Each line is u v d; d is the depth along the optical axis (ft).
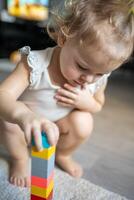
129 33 2.16
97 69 2.19
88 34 2.13
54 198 2.43
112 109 5.04
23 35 11.06
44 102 2.72
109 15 2.17
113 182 2.81
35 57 2.52
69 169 2.89
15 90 2.37
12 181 2.63
